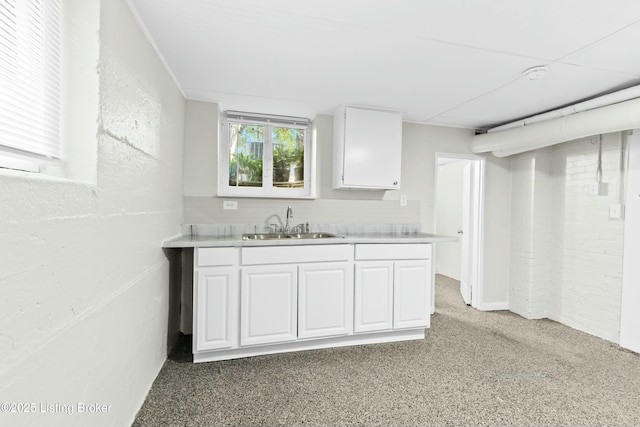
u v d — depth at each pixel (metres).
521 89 2.54
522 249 3.55
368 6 1.54
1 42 0.84
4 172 0.73
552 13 1.56
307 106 3.02
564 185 3.31
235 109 3.10
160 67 2.03
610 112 2.31
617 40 1.79
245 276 2.33
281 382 2.03
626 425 1.65
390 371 2.20
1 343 0.71
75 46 1.17
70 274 1.00
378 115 3.05
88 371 1.12
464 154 3.67
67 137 1.16
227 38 1.84
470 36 1.79
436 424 1.65
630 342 2.62
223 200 2.91
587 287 3.03
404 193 3.46
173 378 2.05
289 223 3.10
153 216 1.91
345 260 2.60
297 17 1.63
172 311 2.51
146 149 1.75
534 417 1.71
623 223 2.74
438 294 4.35
